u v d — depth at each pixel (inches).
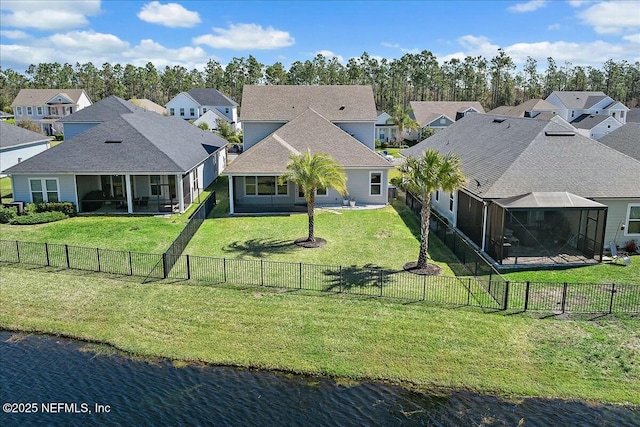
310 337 589.9
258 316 638.5
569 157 919.7
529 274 770.2
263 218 1138.7
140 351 573.3
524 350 556.7
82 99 3474.4
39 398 497.0
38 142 1771.7
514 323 610.5
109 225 1061.1
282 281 745.0
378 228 1051.9
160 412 476.7
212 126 2849.4
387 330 600.1
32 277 768.3
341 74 4254.4
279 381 521.3
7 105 4124.0
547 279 747.4
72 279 759.7
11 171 1129.4
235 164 1184.2
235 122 3474.4
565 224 933.8
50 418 466.9
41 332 617.3
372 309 651.5
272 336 594.2
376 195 1270.9
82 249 894.4
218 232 1020.5
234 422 463.5
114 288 726.5
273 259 848.9
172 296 698.2
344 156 1251.2
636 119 2775.6
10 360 561.9
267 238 976.3
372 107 1641.2
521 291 701.3
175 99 3272.6
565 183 870.4
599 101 3016.7
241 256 864.3
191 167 1227.2
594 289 707.4
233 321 628.4
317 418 469.4
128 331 612.4
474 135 1269.7
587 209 800.3
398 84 4308.6
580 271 781.9
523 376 517.0
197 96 3410.4
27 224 1066.7
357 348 567.5
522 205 796.6
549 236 940.0
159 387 514.0
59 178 1146.0
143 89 4968.0
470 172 1010.1
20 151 1674.5
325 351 564.1
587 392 494.3
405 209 1227.2
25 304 681.0
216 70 5049.2
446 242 931.3
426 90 4690.0
